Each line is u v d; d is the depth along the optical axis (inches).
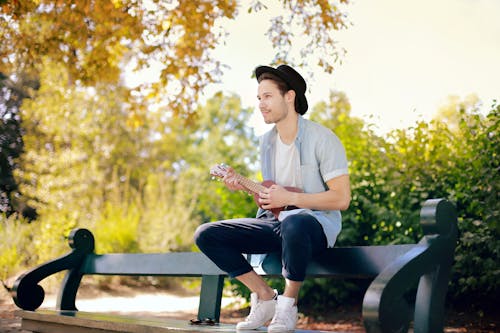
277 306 101.1
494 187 222.5
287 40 284.7
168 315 312.8
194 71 297.0
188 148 1115.9
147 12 279.9
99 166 698.8
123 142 765.9
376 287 84.9
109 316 134.0
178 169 985.5
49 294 369.7
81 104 587.5
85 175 561.6
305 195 108.7
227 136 1195.3
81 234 165.3
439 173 253.9
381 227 263.6
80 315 135.6
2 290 278.5
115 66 313.1
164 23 283.7
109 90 588.7
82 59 303.4
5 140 537.6
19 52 285.1
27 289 153.0
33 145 551.2
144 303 373.1
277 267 116.3
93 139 636.1
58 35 279.9
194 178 912.3
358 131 288.4
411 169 258.5
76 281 163.8
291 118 116.1
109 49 305.4
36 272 155.3
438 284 91.4
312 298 284.5
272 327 99.3
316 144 112.9
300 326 255.0
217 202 492.4
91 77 296.4
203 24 286.8
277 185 111.0
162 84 295.1
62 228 422.3
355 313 268.1
